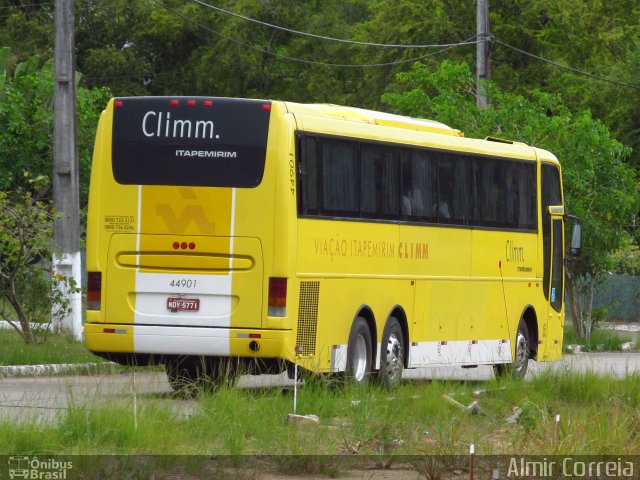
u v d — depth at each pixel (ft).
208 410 124.98
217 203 159.22
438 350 195.31
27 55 549.54
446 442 114.83
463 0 506.48
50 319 229.66
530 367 256.93
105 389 163.32
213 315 158.71
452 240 197.47
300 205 161.79
